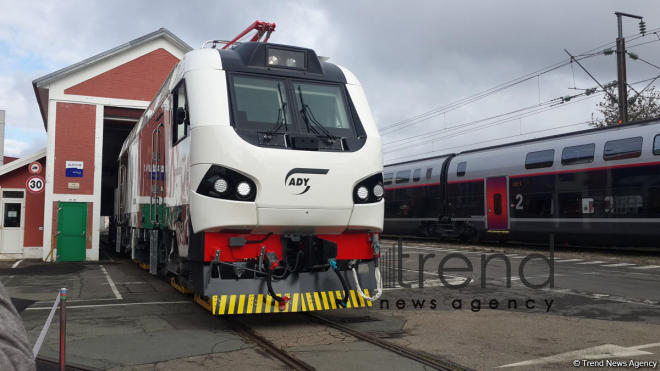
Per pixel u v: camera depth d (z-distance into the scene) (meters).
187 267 7.27
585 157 17.23
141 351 5.31
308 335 5.97
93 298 8.71
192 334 6.05
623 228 15.90
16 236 17.33
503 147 21.20
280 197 6.00
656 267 13.31
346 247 6.62
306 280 6.35
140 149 11.33
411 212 26.19
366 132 6.79
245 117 6.23
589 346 5.50
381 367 4.72
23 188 17.47
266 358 5.06
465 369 4.67
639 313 7.30
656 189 15.05
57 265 14.84
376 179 6.62
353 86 7.21
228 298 5.91
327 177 6.24
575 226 17.38
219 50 6.88
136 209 11.72
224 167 5.89
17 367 1.29
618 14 21.86
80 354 5.18
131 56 17.11
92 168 16.50
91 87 16.64
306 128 6.50
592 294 8.96
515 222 19.73
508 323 6.65
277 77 6.74
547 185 18.50
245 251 6.14
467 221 22.23
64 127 16.30
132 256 12.99
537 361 4.95
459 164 23.08
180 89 7.07
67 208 16.20
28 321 6.83
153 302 8.27
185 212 6.53
